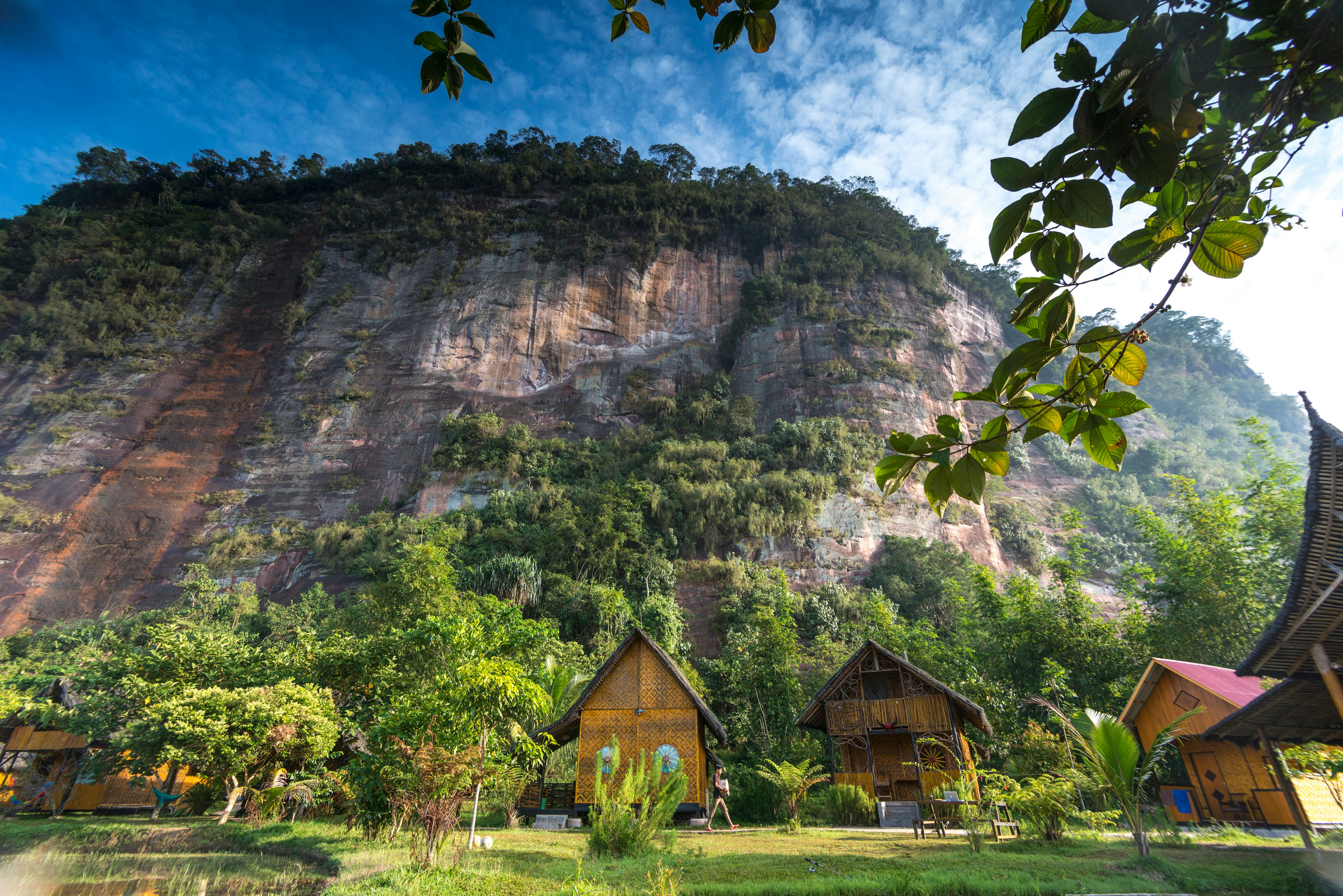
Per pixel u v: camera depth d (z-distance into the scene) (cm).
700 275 8062
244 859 1031
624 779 1267
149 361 6775
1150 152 207
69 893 800
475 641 1286
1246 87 210
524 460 5844
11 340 6644
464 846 1070
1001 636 2414
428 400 6588
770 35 249
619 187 8612
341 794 1453
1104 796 1501
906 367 6375
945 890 731
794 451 5472
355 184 9244
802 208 8475
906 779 1997
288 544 5388
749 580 4388
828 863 959
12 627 4712
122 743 1583
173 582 5172
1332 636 804
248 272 7912
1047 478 6644
